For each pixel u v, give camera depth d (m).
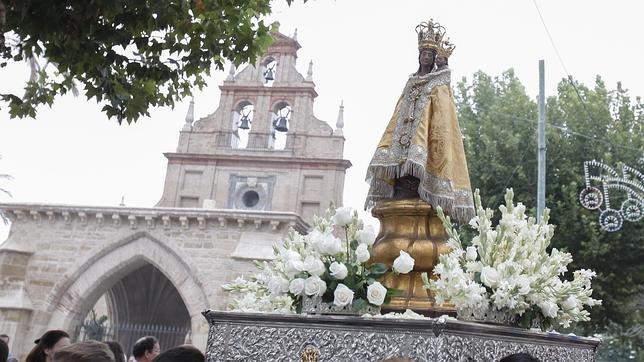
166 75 6.88
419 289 4.34
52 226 23.62
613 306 18.70
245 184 33.16
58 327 22.70
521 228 4.29
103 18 6.27
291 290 4.09
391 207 4.66
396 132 4.89
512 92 21.77
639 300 20.64
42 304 22.83
